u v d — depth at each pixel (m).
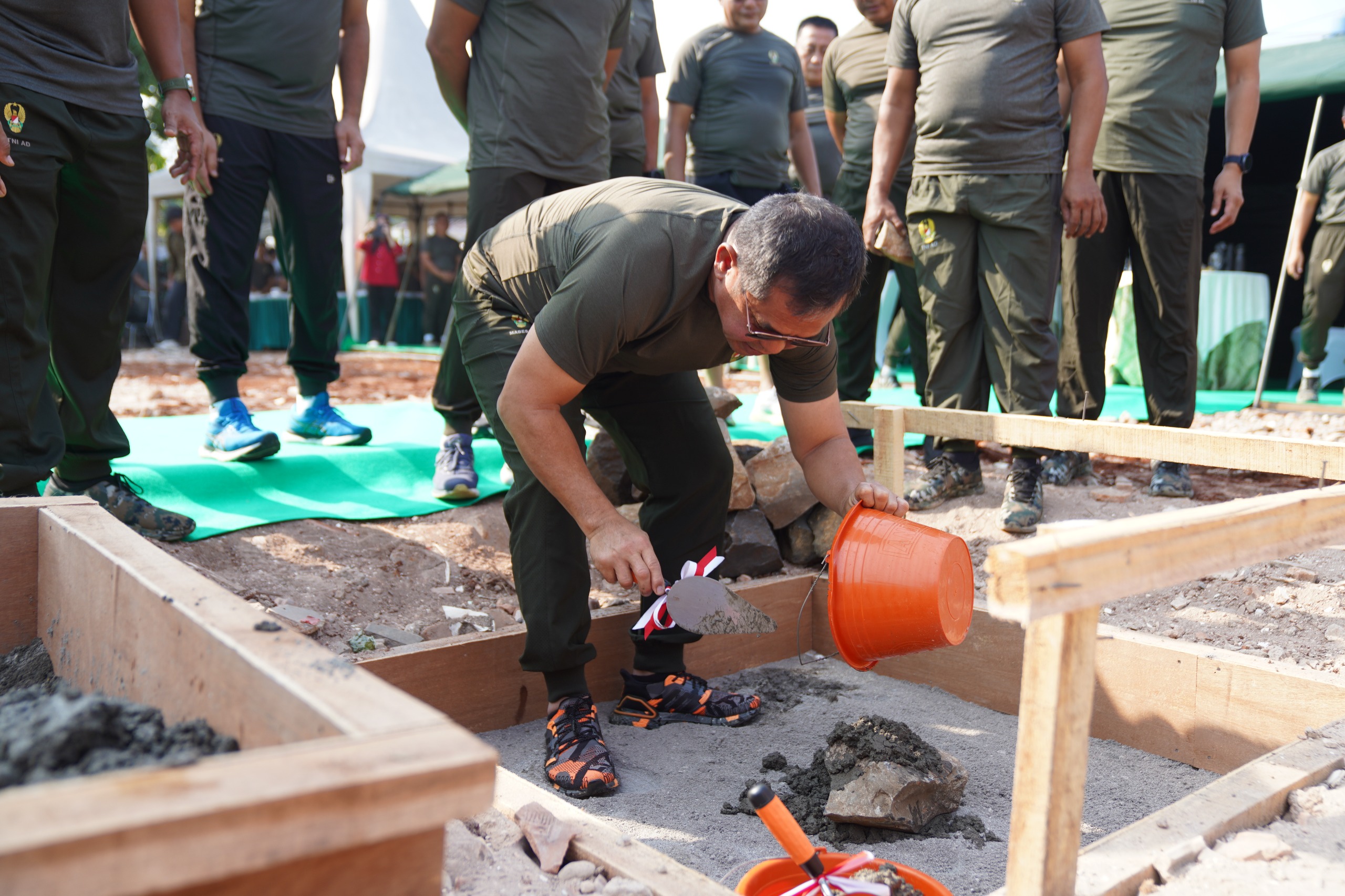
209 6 3.23
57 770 0.91
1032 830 1.13
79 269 2.54
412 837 0.84
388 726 0.81
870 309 4.25
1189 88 3.44
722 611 1.66
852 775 2.01
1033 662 1.12
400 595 2.83
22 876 0.59
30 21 2.24
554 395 1.80
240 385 7.91
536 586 2.15
